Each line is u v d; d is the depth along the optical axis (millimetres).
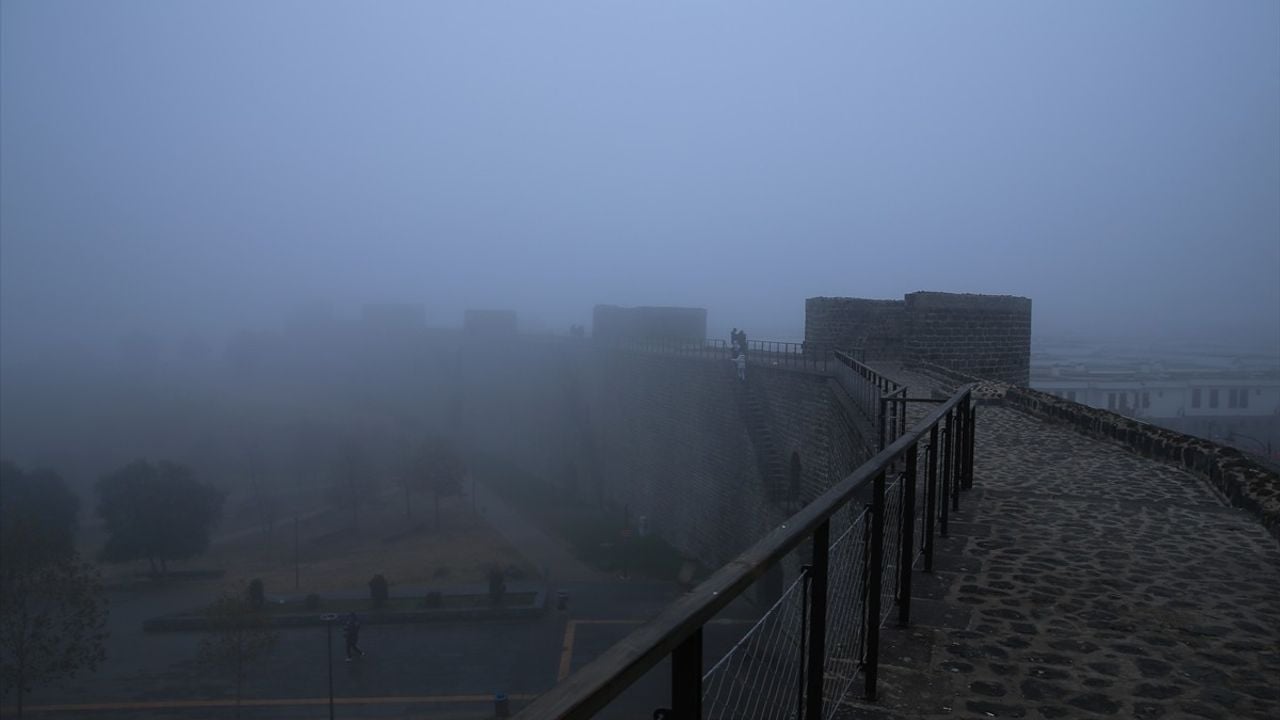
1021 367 27328
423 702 23109
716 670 2195
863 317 27016
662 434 34938
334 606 31422
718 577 1959
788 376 23828
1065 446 12008
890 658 4395
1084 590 5539
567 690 1347
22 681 25609
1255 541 6805
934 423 5234
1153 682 4133
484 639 27328
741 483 26906
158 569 40906
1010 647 4559
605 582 31750
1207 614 5105
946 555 6367
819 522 2605
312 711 23172
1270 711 3820
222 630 28781
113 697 25125
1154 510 7914
